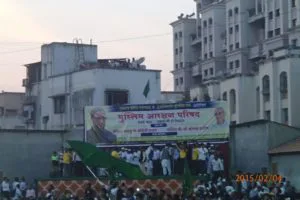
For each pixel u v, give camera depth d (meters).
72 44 66.75
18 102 84.25
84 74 57.53
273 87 59.28
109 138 39.25
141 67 59.59
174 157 36.94
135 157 37.62
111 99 56.34
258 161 37.12
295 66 56.47
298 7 75.38
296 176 33.78
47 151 43.59
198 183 33.28
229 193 29.75
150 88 57.94
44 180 36.91
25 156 43.06
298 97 56.12
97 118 39.53
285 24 79.06
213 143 37.75
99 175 37.16
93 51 67.50
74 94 58.88
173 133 38.38
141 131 38.91
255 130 37.53
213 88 74.56
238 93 67.44
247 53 87.31
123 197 26.41
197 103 38.22
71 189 36.41
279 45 77.50
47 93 64.44
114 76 56.44
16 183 36.94
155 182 35.03
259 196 29.36
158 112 38.72
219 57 95.19
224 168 37.41
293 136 36.78
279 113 58.38
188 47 106.50
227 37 92.25
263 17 84.31
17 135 43.03
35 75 70.56
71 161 39.19
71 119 59.12
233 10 90.75
